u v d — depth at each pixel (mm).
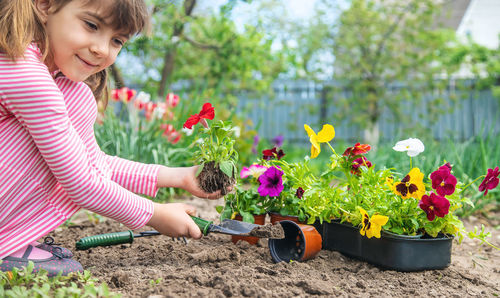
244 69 7691
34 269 1468
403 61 10227
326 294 1452
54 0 1375
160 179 1825
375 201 1847
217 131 1807
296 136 11281
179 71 8781
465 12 12281
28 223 1490
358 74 10477
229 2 6770
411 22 10156
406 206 1785
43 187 1515
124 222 1580
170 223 1649
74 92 1619
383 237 1766
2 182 1420
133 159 3854
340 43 10211
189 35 8359
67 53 1415
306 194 1867
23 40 1345
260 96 10320
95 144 1777
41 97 1359
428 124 10688
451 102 10609
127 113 4664
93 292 1287
